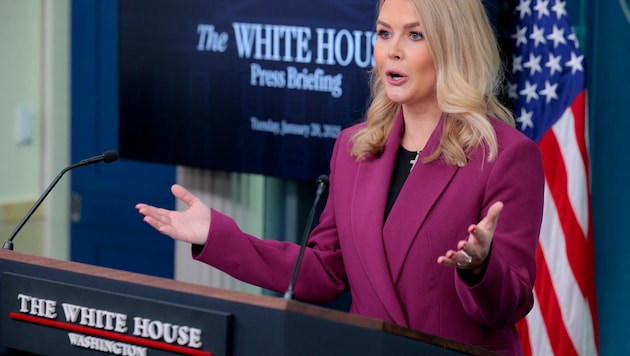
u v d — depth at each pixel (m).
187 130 10.03
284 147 9.44
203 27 9.80
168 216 5.14
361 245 5.24
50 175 12.42
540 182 5.11
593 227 8.57
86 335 4.33
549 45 8.20
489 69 5.27
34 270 4.52
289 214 9.91
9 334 4.54
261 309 4.02
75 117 12.24
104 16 11.96
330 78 9.09
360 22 8.86
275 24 9.36
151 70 10.16
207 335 4.07
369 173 5.43
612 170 8.70
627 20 8.54
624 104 8.61
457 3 5.15
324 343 3.98
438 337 4.21
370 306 5.19
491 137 5.06
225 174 10.16
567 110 8.14
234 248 5.21
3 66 12.10
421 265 5.09
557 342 8.20
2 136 12.18
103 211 12.05
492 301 4.56
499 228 4.96
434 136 5.23
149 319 4.18
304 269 5.42
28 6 12.24
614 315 8.84
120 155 10.48
